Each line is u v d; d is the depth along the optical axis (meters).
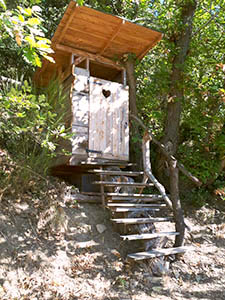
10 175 5.12
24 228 4.60
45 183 5.62
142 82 8.88
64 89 6.30
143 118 8.71
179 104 7.68
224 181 7.84
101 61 6.70
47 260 4.29
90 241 4.93
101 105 6.16
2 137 5.64
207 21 9.05
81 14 5.73
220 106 7.60
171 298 4.03
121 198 5.23
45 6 9.76
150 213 5.66
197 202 7.11
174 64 7.68
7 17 2.35
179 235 5.10
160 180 7.55
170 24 7.88
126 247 5.05
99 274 4.32
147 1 9.77
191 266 4.95
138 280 4.34
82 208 5.64
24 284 3.80
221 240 6.04
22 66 8.70
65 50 6.30
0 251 4.07
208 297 4.17
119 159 6.22
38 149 5.98
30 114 4.51
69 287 3.96
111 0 9.59
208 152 7.57
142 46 6.85
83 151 5.77
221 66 6.36
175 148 7.58
